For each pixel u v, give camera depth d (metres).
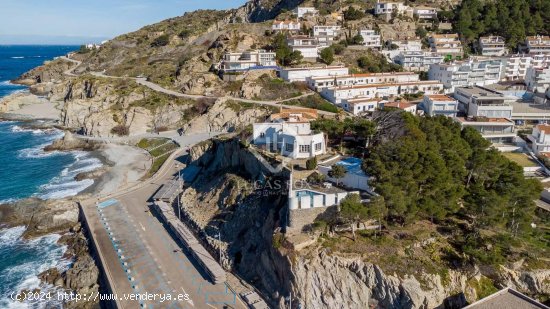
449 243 54.97
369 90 125.56
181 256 65.81
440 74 137.62
